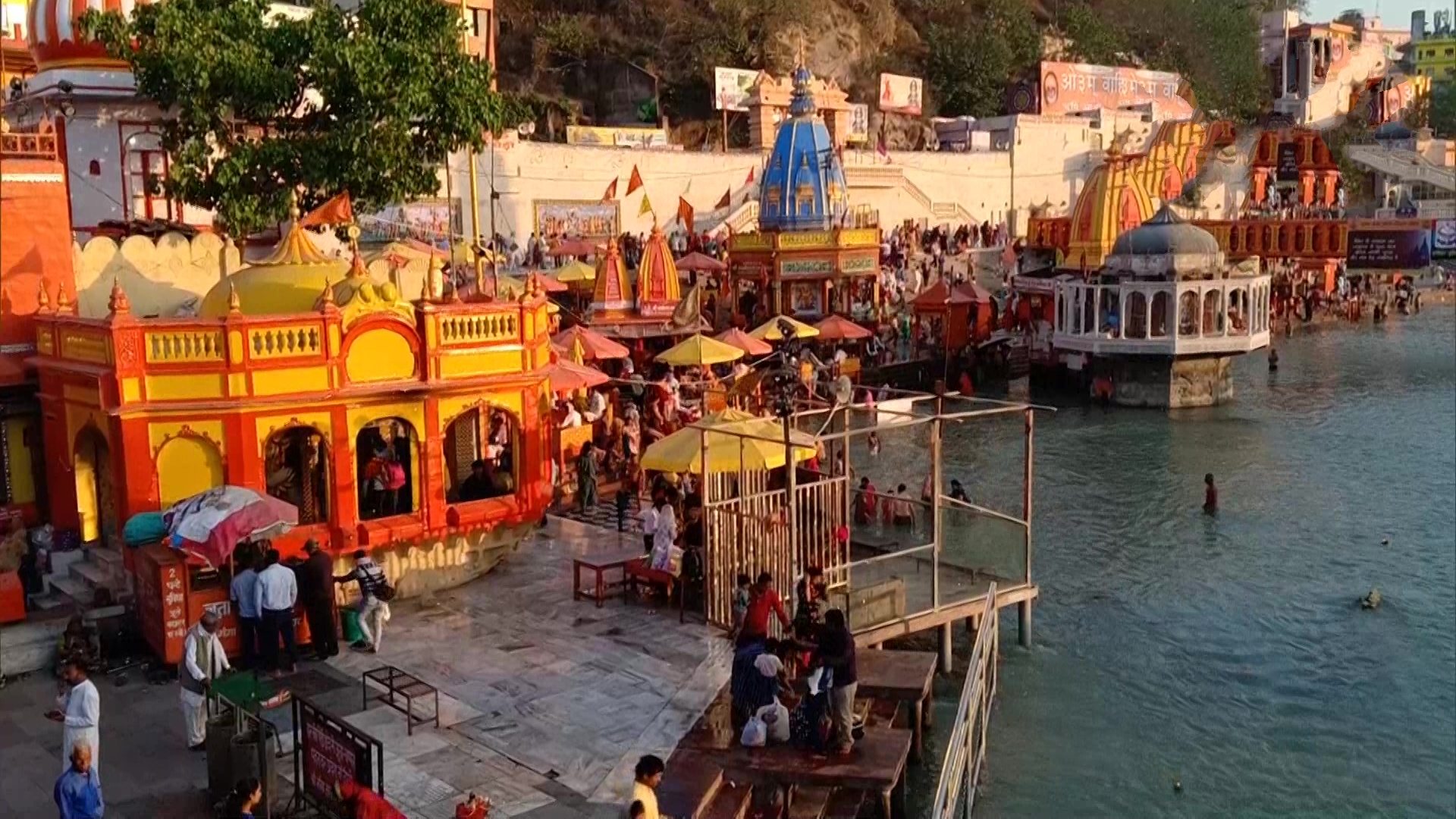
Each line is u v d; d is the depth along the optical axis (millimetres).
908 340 53844
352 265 20500
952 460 40000
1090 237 60594
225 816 11336
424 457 20266
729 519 19094
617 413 34281
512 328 21109
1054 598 26375
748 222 60219
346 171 27359
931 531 23016
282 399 18797
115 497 18906
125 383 18281
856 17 83500
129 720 15930
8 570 19141
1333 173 93500
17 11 36156
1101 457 40750
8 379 21125
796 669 16828
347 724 12672
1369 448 42031
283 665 17391
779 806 14273
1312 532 31875
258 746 13328
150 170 30000
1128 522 32750
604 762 14508
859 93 79688
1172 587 27312
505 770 14297
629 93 70500
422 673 17375
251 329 18641
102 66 28828
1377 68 133125
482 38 52750
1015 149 77562
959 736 14984
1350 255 67812
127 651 18297
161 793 13836
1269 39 123750
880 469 37969
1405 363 61500
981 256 68125
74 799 12281
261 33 27547
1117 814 17297
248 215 26938
